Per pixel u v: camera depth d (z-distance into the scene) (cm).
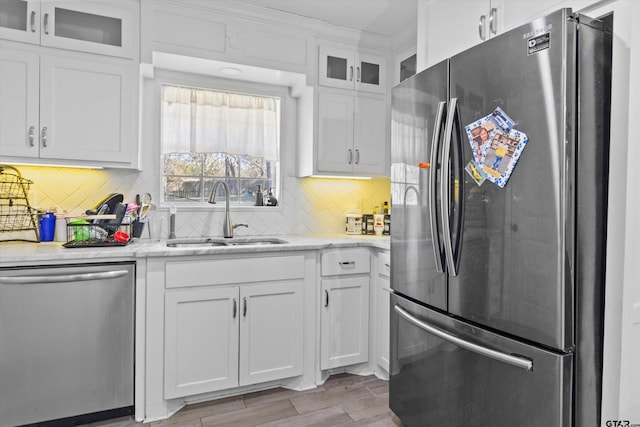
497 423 136
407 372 185
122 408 200
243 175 296
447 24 205
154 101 262
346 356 253
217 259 216
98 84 219
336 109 286
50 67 209
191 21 239
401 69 295
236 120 286
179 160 277
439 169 157
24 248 202
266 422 201
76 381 190
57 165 214
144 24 228
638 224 127
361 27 282
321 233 315
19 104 204
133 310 201
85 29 218
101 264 195
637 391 129
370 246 259
